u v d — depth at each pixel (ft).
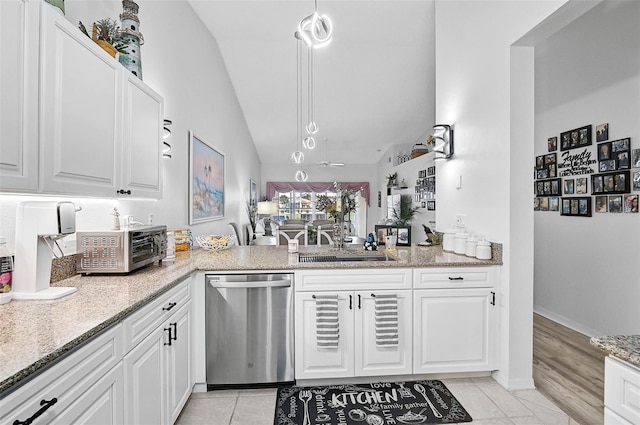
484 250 8.04
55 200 5.46
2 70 3.41
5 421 2.50
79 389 3.36
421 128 25.43
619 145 9.61
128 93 5.93
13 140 3.54
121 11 7.39
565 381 7.86
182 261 7.91
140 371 4.68
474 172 9.04
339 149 30.17
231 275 7.34
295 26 13.64
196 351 7.30
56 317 3.85
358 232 34.37
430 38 14.98
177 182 10.29
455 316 7.78
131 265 6.12
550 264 12.26
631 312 9.36
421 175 22.44
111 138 5.41
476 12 8.96
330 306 7.36
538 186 12.86
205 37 13.34
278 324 7.46
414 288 7.68
